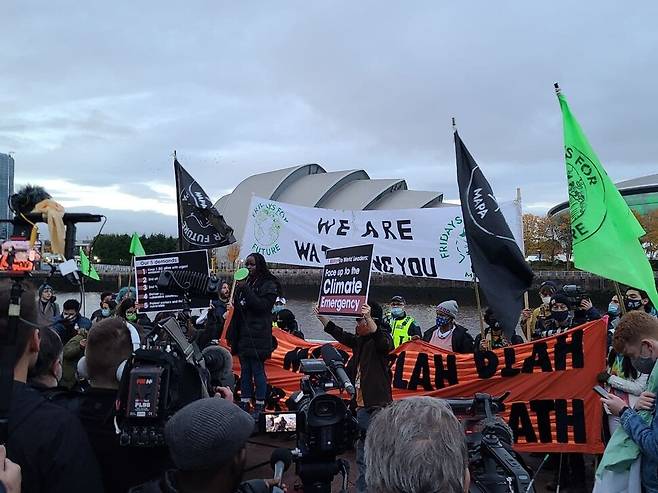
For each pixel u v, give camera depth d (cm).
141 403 247
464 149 687
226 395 339
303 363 414
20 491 188
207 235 912
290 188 7125
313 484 366
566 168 606
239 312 730
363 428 494
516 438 611
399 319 1000
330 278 547
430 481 159
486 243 661
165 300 432
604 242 571
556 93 615
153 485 217
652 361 343
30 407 215
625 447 334
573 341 605
